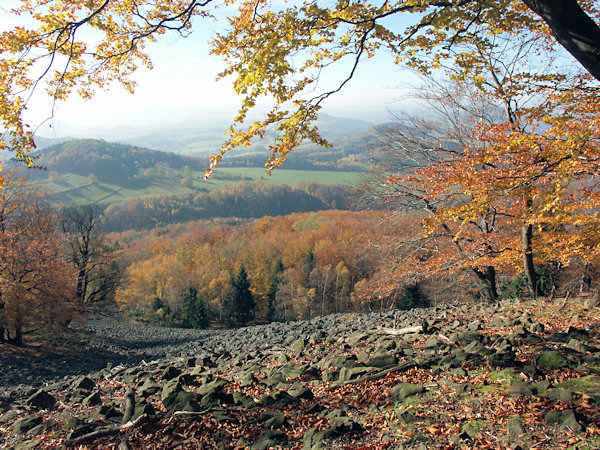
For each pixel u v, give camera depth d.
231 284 56.00
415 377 6.70
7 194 22.67
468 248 13.10
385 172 14.04
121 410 7.37
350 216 75.19
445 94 12.70
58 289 21.36
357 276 51.47
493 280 15.72
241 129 5.27
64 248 28.28
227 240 84.25
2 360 17.38
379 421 5.52
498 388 5.65
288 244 68.88
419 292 40.78
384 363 7.58
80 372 17.34
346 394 6.79
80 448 5.80
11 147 5.55
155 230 106.88
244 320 57.28
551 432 4.43
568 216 9.03
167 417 6.43
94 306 30.91
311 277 55.06
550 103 7.33
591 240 9.92
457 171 9.05
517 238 13.00
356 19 5.30
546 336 7.86
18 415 7.64
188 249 79.62
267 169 5.36
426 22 5.22
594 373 5.57
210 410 6.43
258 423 5.96
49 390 10.45
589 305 10.73
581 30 3.72
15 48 5.36
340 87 5.20
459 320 11.62
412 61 5.98
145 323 61.75
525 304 12.59
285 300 55.81
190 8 5.22
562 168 6.10
